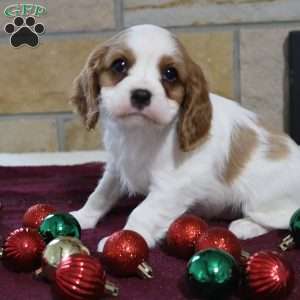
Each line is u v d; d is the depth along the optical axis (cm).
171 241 107
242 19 180
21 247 99
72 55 185
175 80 112
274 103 187
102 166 161
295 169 122
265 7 179
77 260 88
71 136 193
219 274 88
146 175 119
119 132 118
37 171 157
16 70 187
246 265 91
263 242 115
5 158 179
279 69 184
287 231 120
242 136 123
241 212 127
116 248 98
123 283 97
